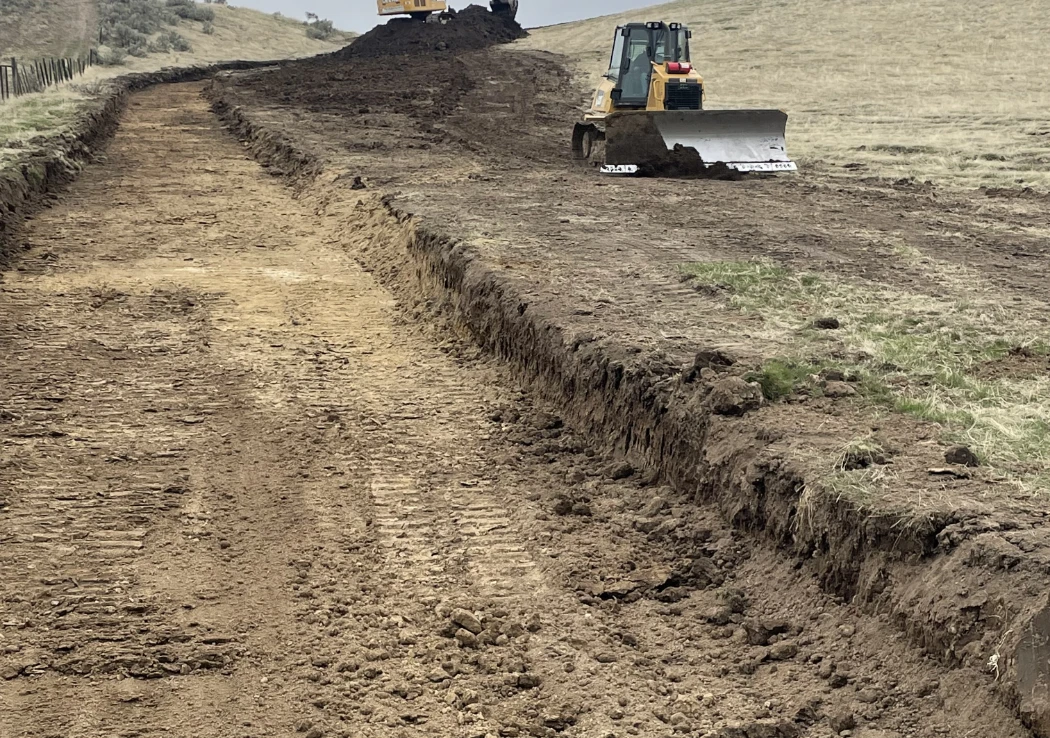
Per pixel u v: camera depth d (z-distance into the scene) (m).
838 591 5.74
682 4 74.75
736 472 6.79
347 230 17.92
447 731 5.11
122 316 12.76
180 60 69.81
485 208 16.34
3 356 11.05
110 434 8.99
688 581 6.40
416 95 40.03
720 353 8.02
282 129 29.73
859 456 6.22
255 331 12.27
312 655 5.75
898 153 24.72
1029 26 48.72
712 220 15.43
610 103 23.31
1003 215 16.55
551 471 8.27
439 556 6.94
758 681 5.38
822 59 45.84
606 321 9.65
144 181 23.45
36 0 81.62
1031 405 7.20
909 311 9.89
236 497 7.81
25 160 21.16
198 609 6.21
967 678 4.73
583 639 5.89
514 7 71.44
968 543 5.14
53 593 6.36
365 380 10.62
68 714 5.20
